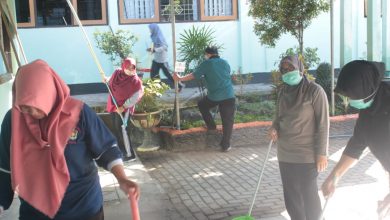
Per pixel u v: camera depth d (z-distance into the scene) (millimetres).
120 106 6754
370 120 2826
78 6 12188
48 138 2367
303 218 3926
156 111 7527
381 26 10352
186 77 7527
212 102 7367
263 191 5586
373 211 4824
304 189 3838
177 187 5824
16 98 2291
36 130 2369
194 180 6094
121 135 6949
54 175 2402
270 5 8930
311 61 9883
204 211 5020
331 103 8609
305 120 3729
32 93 2252
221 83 7285
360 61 2682
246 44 12945
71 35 12203
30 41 12070
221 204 5207
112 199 5250
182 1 12680
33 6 12000
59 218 2531
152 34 11430
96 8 12312
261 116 8555
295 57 3789
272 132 3971
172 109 8781
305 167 3787
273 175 6191
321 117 3686
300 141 3768
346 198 5227
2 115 5520
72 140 2496
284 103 3844
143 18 12562
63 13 12242
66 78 12273
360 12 13242
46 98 2291
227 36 12977
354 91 2646
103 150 2635
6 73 5848
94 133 2578
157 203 5258
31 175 2389
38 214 2514
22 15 11984
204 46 9539
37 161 2395
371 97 2697
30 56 12102
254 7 9234
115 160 2668
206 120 7617
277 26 9133
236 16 12953
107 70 12391
